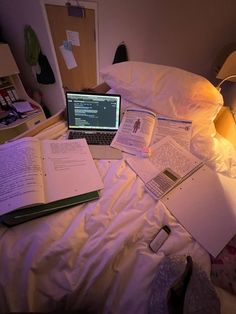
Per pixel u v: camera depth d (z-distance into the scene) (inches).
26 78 100.3
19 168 28.9
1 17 83.2
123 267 23.5
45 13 74.0
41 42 83.5
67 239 23.9
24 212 25.9
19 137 39.1
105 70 50.3
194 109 44.1
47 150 34.0
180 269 21.8
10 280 21.3
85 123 43.6
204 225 27.6
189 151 39.2
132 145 39.6
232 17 52.4
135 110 45.1
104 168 34.8
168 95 45.3
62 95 96.3
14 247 23.3
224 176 35.2
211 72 62.1
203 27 56.3
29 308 20.6
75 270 22.5
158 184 32.1
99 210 28.0
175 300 18.4
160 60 67.7
